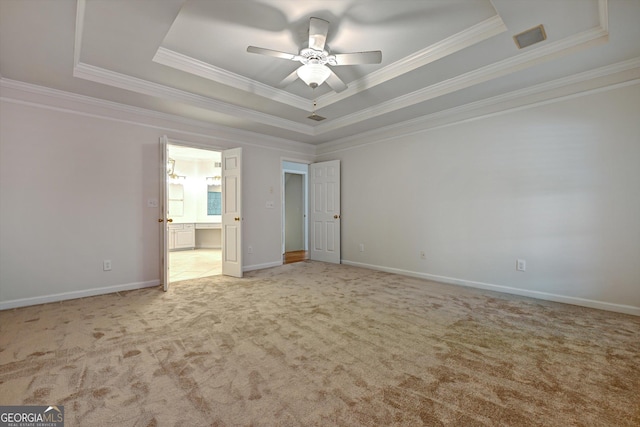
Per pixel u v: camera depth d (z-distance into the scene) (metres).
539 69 2.82
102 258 3.54
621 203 2.78
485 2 2.18
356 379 1.71
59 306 3.04
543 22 2.28
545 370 1.81
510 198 3.46
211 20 2.39
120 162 3.68
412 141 4.41
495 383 1.67
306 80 2.77
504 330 2.40
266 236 5.23
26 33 2.25
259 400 1.52
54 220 3.25
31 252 3.12
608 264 2.86
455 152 3.94
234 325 2.52
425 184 4.27
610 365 1.86
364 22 2.42
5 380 1.68
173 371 1.79
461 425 1.34
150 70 2.99
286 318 2.68
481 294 3.45
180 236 7.82
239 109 4.14
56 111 3.26
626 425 1.34
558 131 3.11
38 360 1.91
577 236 3.02
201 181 8.41
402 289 3.69
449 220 4.01
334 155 5.67
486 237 3.66
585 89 2.94
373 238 4.99
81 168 3.41
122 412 1.42
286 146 5.59
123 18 2.16
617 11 2.02
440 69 3.05
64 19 2.09
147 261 3.88
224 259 4.62
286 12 2.29
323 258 5.81
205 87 3.40
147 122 3.89
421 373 1.78
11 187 3.03
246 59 3.01
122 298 3.32
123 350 2.05
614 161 2.81
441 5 2.21
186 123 4.23
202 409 1.45
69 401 1.50
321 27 2.18
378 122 4.47
